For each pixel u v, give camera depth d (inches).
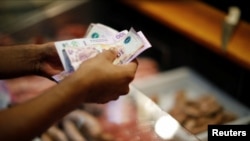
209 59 81.0
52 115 28.8
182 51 87.1
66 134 57.4
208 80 82.2
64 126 58.9
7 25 89.3
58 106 28.8
